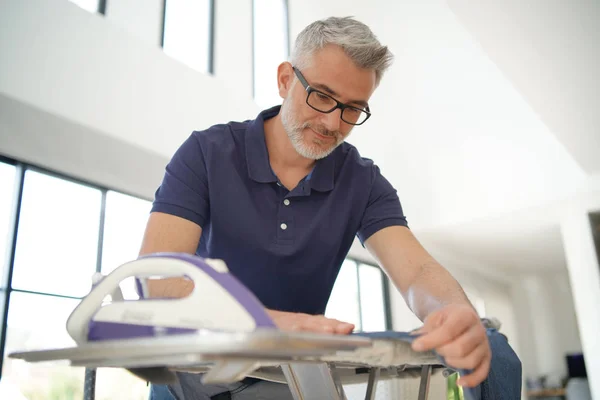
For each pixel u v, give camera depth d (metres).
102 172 3.75
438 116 5.23
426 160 5.67
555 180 5.12
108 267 3.89
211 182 1.05
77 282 3.69
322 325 0.66
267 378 0.89
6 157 3.41
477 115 5.03
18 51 2.98
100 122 3.32
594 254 5.02
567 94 3.83
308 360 0.59
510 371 1.21
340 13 5.03
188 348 0.44
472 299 8.59
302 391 0.80
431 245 6.59
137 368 0.67
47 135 3.27
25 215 3.46
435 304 0.88
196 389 1.02
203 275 0.55
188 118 3.91
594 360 4.91
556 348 8.76
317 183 1.12
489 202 5.51
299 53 1.07
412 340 0.63
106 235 3.90
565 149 4.73
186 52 4.21
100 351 0.49
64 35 3.24
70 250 3.68
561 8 3.11
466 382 0.66
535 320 9.02
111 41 3.52
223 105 4.25
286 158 1.13
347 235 1.16
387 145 5.82
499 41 3.52
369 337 0.59
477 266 7.86
